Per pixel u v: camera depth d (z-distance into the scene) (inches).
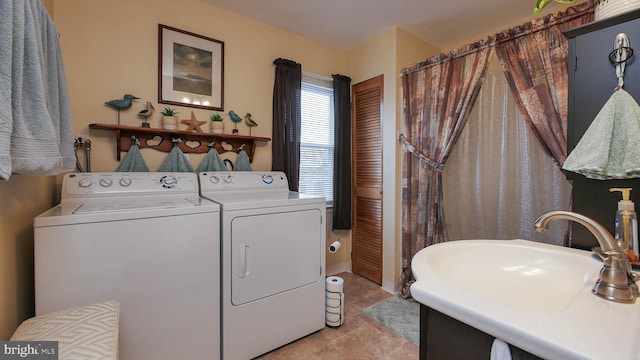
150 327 50.9
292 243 69.0
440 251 38.3
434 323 27.9
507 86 72.1
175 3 80.9
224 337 58.9
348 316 83.1
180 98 81.9
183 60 82.2
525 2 83.0
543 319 20.8
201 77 85.2
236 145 92.3
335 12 89.5
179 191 73.4
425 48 107.6
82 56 68.9
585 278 33.1
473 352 24.4
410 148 93.0
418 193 92.5
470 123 80.0
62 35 66.4
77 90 68.4
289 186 99.3
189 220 54.9
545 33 62.1
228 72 90.2
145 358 50.6
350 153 116.6
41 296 42.6
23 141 31.7
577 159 39.0
